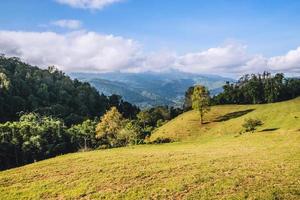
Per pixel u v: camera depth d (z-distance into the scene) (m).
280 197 31.44
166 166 46.91
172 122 147.62
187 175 40.84
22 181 44.19
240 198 31.66
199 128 128.50
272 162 45.50
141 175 42.59
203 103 130.50
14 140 141.25
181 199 32.59
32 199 36.12
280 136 73.62
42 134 154.00
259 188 34.19
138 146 83.25
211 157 52.75
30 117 190.12
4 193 38.94
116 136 123.88
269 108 131.88
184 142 88.19
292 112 112.12
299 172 39.22
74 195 36.22
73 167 50.28
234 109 147.12
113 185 38.88
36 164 56.06
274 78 192.62
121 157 56.62
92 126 167.50
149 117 193.50
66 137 162.75
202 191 34.38
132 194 35.00
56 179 43.56
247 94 187.62
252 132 90.50
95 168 48.22
